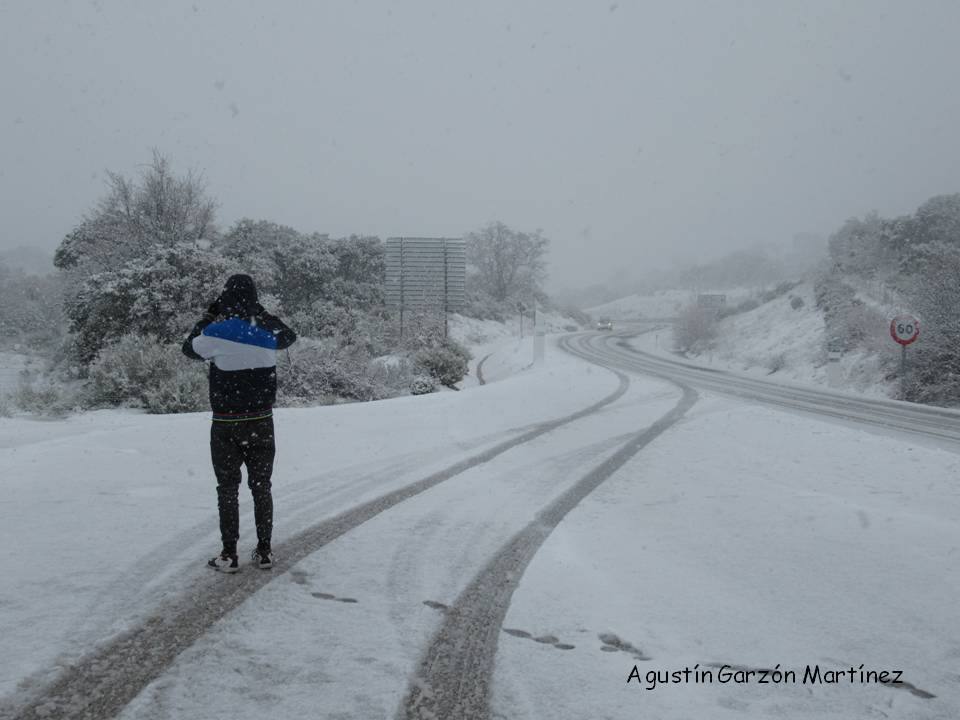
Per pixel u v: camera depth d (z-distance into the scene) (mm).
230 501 3797
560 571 4012
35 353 36000
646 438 9562
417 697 2492
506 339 58406
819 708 2533
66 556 3879
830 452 8430
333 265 38969
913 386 19484
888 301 28859
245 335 3869
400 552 4293
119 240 26453
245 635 2963
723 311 51594
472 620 3252
